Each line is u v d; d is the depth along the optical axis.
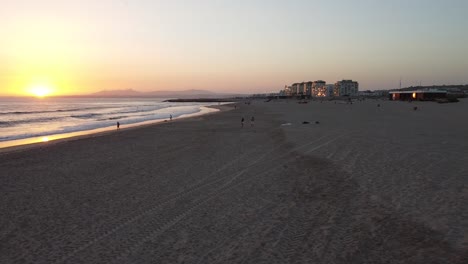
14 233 8.05
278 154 17.09
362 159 14.79
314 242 7.12
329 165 13.95
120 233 7.90
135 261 6.54
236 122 40.69
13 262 6.65
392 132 24.41
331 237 7.32
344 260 6.30
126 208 9.63
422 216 8.16
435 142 19.23
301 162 14.88
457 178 11.34
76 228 8.27
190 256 6.69
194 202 10.05
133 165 15.49
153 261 6.52
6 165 15.77
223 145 20.97
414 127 27.95
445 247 6.56
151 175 13.48
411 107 64.50
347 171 12.82
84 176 13.51
